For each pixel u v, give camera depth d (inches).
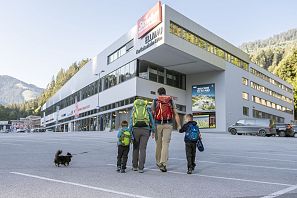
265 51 7726.4
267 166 378.6
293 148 657.0
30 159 407.5
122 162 317.7
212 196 217.0
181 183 263.3
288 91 3356.3
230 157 469.1
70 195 212.7
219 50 2012.8
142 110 325.1
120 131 321.1
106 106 2162.9
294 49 4037.9
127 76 1888.5
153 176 297.3
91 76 2503.7
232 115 2032.5
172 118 338.3
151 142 736.3
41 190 225.9
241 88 2199.8
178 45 1622.8
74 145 634.8
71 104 3107.8
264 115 2655.0
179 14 1659.7
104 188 237.1
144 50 1702.8
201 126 2022.6
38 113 7303.2
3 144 629.3
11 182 252.2
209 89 2034.9
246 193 228.5
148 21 1665.8
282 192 233.9
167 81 1985.7
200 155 494.9
